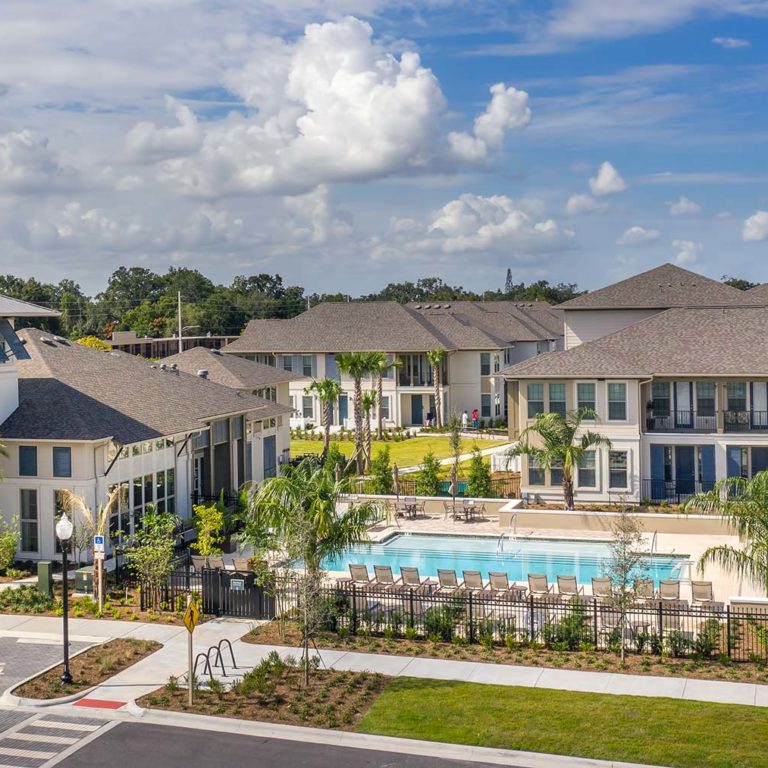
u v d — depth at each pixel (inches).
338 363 2384.4
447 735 745.6
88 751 735.7
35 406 1371.8
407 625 1034.1
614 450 1729.8
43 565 1177.4
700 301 2400.3
